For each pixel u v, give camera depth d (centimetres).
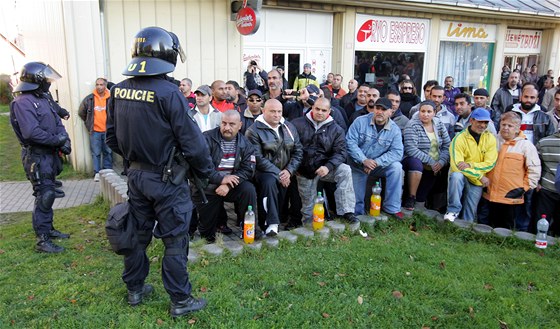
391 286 351
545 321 315
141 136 269
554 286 363
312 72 1062
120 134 276
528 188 489
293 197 476
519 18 1407
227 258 384
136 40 274
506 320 311
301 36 1027
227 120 395
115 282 338
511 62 1575
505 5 1294
